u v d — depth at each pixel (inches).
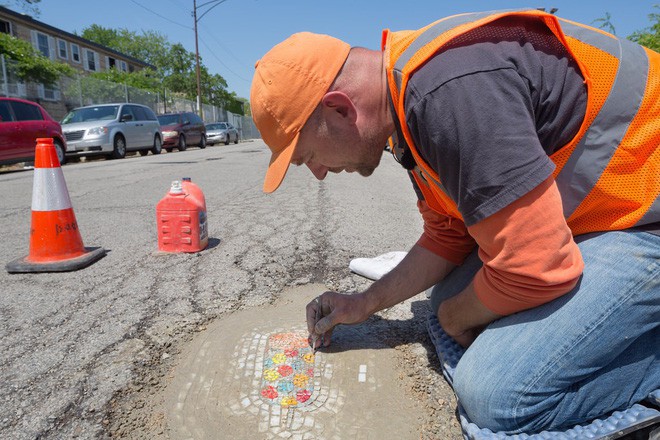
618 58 45.8
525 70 42.5
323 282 98.2
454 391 56.7
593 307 47.4
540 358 47.9
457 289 67.8
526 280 45.2
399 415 57.7
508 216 42.4
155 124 560.7
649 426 48.7
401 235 134.0
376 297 68.3
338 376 64.0
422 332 76.3
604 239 50.4
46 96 660.1
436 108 41.3
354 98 47.2
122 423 56.1
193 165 362.0
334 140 49.1
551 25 43.6
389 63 45.4
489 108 40.4
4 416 57.0
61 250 107.7
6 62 598.9
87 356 69.8
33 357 69.6
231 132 989.2
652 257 47.7
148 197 200.8
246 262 109.8
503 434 49.4
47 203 106.5
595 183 47.9
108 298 90.0
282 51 48.3
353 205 177.3
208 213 163.8
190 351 70.9
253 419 56.5
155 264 108.8
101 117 494.6
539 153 41.3
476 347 52.4
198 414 57.4
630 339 47.9
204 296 90.9
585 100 45.1
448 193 47.9
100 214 165.0
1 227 150.1
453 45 42.8
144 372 65.9
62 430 54.9
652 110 46.1
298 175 276.1
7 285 97.0
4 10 891.4
